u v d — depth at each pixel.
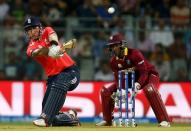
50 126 31.73
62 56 31.80
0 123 47.84
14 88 50.50
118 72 32.69
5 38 52.16
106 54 52.50
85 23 53.03
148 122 50.12
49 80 32.38
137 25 53.53
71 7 57.44
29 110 50.47
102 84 50.84
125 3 57.09
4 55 52.06
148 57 53.34
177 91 51.03
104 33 52.91
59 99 31.81
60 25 52.69
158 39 53.72
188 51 54.00
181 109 50.91
